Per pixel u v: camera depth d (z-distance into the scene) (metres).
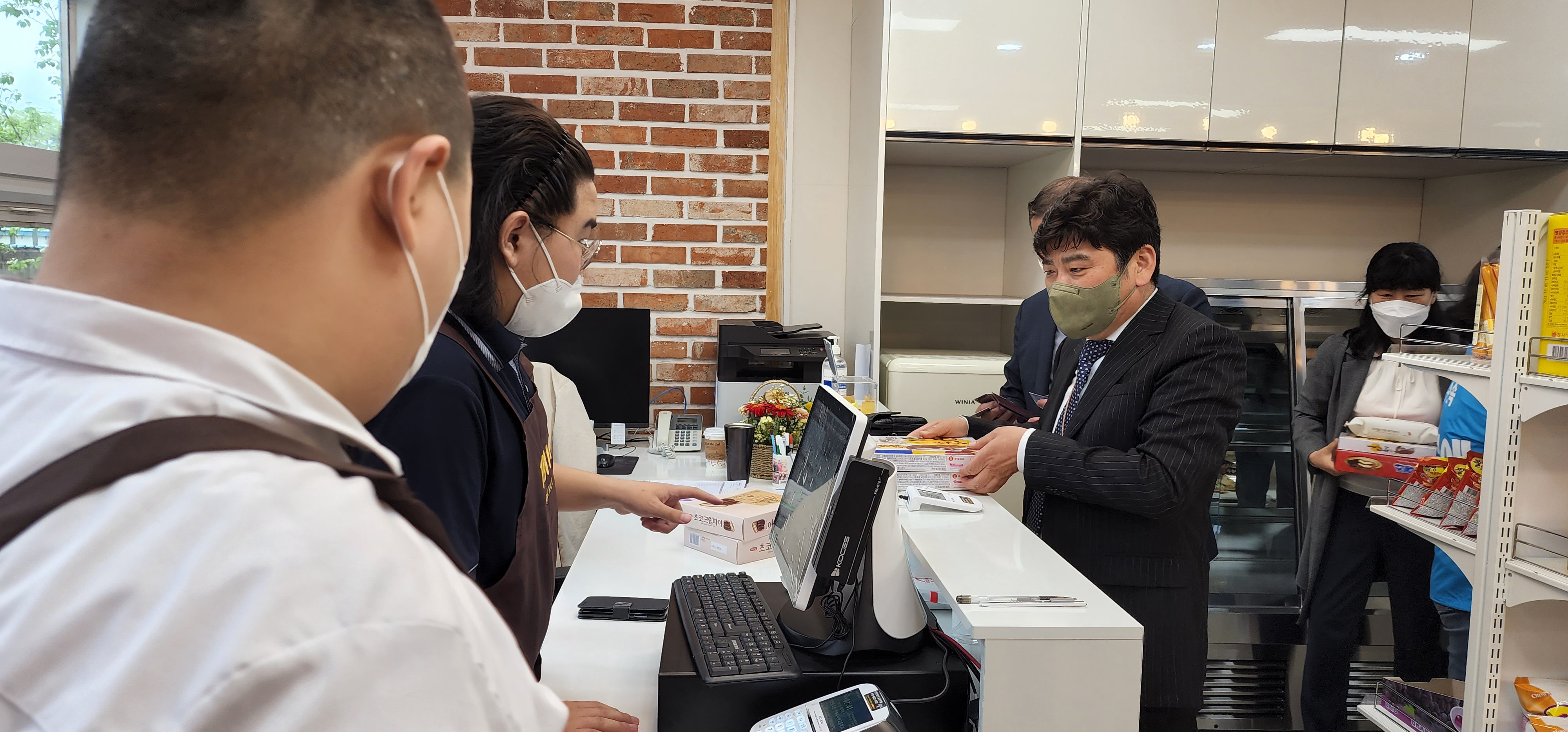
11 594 0.29
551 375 2.25
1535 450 1.42
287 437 0.34
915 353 3.22
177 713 0.28
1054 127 2.79
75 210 0.36
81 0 2.11
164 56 0.34
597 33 2.98
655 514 1.39
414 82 0.39
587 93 3.01
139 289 0.35
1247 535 3.03
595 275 3.09
